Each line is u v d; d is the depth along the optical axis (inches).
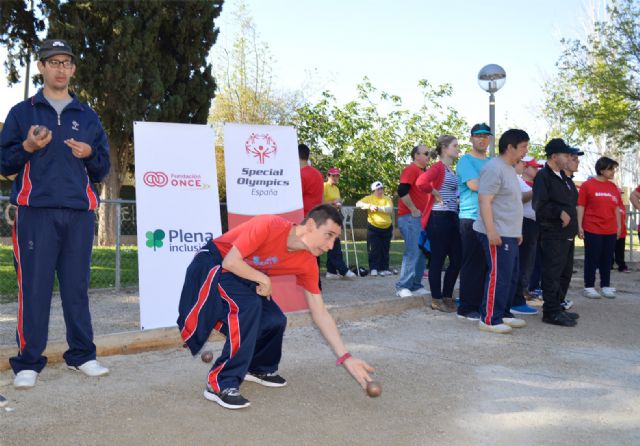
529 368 194.9
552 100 979.3
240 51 1011.3
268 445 132.2
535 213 266.4
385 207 420.2
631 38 858.1
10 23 661.9
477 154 266.7
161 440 133.2
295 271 155.7
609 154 1080.8
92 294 311.6
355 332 239.9
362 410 154.9
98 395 161.5
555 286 263.1
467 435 140.0
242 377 155.5
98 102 604.4
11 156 164.9
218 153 930.1
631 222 545.6
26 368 171.0
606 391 173.2
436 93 987.3
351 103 936.3
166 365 192.1
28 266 168.7
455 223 281.3
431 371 189.0
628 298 338.6
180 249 233.0
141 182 230.5
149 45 600.7
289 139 268.7
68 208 170.6
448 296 286.2
